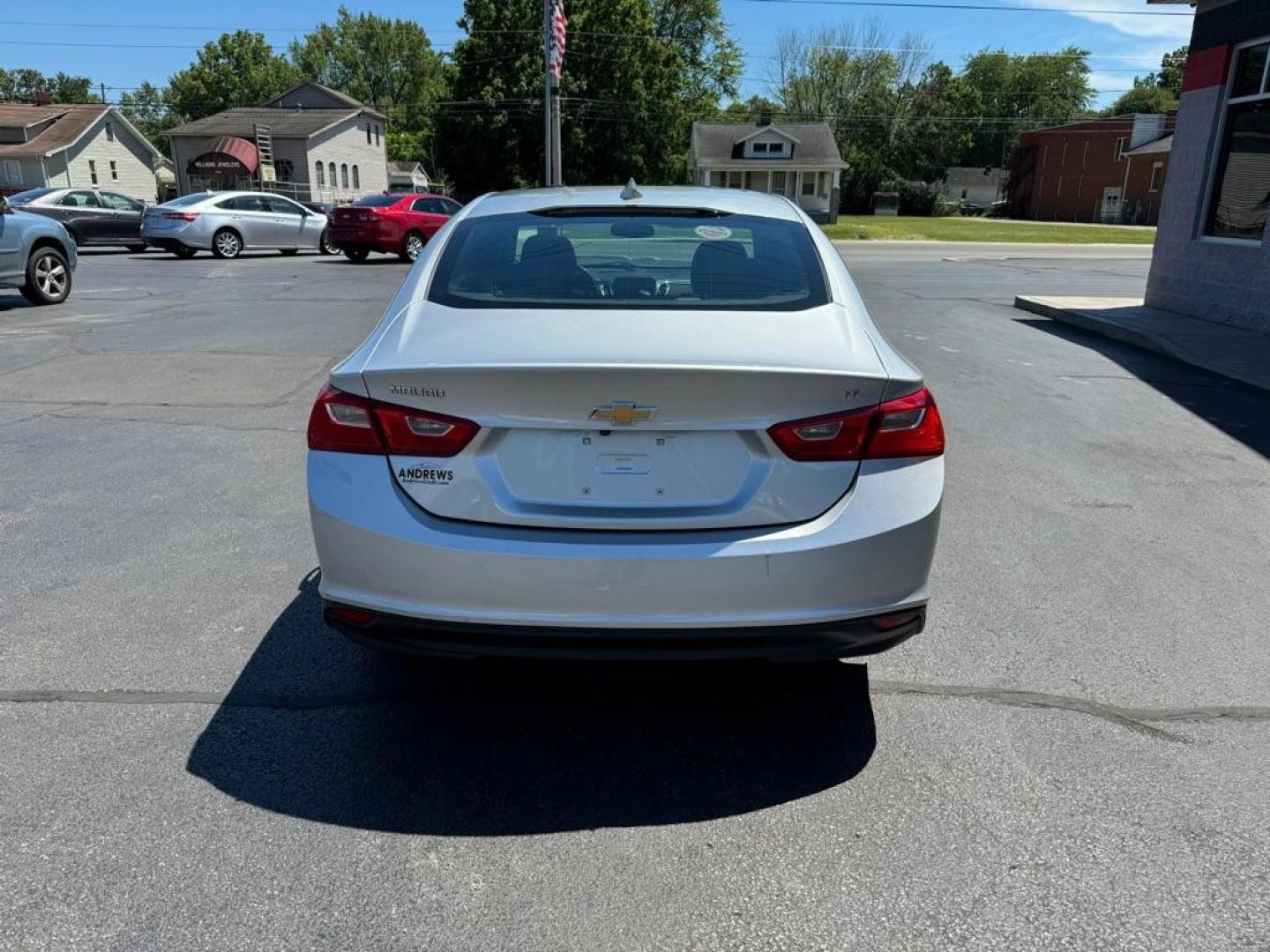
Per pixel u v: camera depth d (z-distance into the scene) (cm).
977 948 204
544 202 360
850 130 7344
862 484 250
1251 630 353
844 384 245
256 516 461
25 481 509
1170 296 1144
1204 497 503
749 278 305
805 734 287
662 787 261
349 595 254
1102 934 208
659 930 209
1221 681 317
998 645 342
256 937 205
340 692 308
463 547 243
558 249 319
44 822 241
